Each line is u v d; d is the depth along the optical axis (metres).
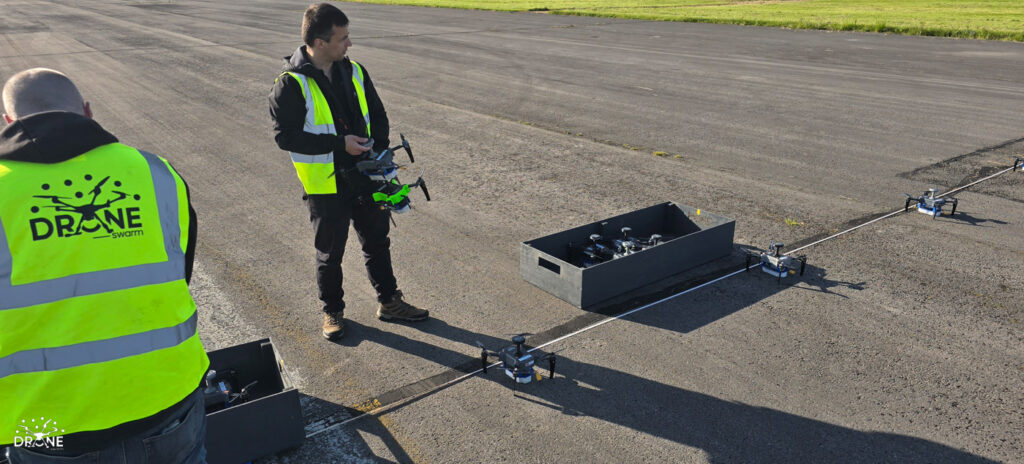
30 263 1.63
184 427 1.89
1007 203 6.17
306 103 3.38
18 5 33.84
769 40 18.80
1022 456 2.94
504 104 10.88
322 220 3.65
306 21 3.33
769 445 3.02
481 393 3.43
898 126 9.14
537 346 3.85
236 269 4.93
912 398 3.34
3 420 1.68
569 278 4.28
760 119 9.69
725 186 6.75
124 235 1.75
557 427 3.16
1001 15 24.02
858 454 2.96
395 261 5.05
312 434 3.13
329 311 3.92
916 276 4.70
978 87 11.84
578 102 11.01
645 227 5.16
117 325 1.73
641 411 3.27
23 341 1.64
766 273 4.73
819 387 3.44
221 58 15.98
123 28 22.84
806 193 6.51
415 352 3.81
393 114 10.20
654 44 18.22
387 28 22.41
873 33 20.28
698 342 3.87
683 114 10.07
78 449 1.73
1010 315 4.15
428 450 3.02
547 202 6.34
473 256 5.13
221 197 6.54
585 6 30.50
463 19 25.50
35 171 1.66
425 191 3.79
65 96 1.81
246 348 3.28
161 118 9.90
